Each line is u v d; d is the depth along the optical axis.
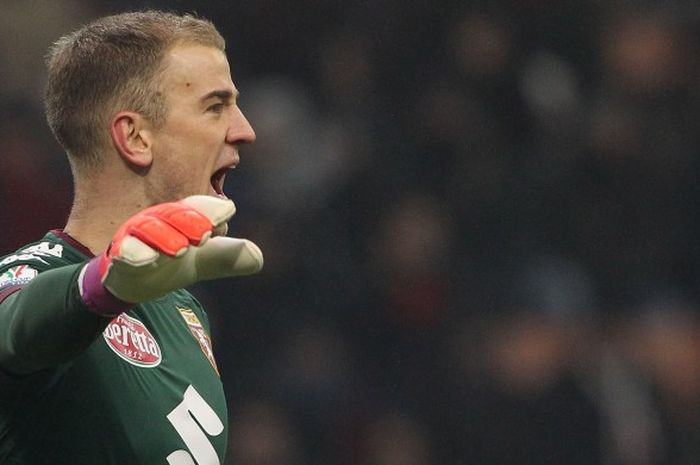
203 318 11.66
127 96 10.23
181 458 10.06
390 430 26.73
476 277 28.69
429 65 31.31
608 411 26.84
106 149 10.31
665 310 29.30
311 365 27.12
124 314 10.28
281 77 31.48
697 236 30.44
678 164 31.06
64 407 9.55
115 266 8.05
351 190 29.53
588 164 30.59
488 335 27.77
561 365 26.91
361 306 28.09
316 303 27.92
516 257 29.02
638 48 32.19
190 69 10.36
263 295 27.69
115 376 9.84
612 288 29.39
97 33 10.41
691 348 28.70
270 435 26.33
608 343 27.78
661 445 27.20
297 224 28.81
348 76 31.28
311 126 30.56
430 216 29.14
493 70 30.98
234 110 10.61
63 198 27.44
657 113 31.75
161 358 10.38
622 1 32.78
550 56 31.77
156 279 8.09
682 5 33.44
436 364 27.50
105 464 9.71
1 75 28.78
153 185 10.35
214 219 8.15
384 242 28.94
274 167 29.75
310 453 26.42
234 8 31.72
